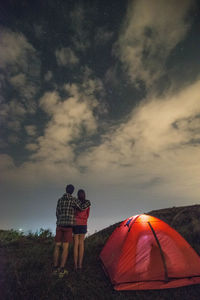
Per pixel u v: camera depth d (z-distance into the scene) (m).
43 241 8.11
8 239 7.90
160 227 4.86
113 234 5.71
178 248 4.51
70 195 4.98
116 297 3.72
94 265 5.28
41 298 3.54
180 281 4.14
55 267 4.66
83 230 4.96
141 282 4.08
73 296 3.71
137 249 4.47
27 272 4.57
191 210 8.77
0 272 4.48
